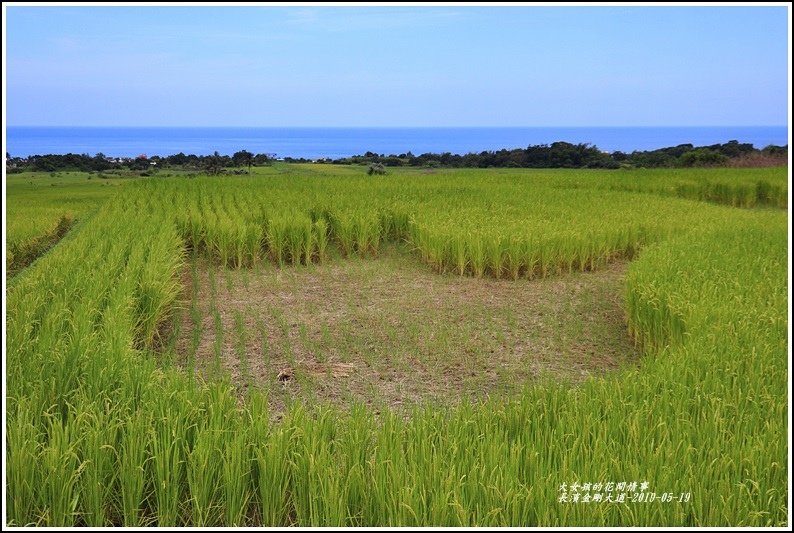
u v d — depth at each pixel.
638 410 4.48
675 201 20.06
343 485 3.80
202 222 13.67
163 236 11.52
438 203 17.00
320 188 21.38
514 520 3.47
